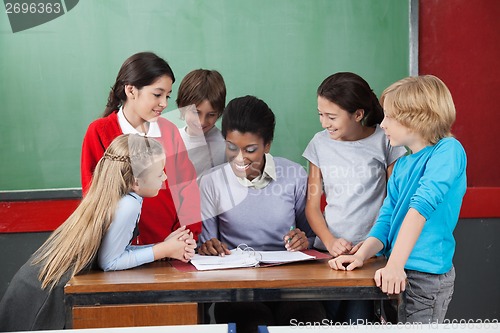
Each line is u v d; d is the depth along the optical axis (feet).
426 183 5.77
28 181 9.00
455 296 9.64
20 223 8.99
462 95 9.33
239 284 5.58
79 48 8.90
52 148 9.00
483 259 9.59
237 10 8.99
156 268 6.23
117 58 8.95
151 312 5.59
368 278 5.63
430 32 9.22
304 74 9.10
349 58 9.10
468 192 9.41
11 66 8.87
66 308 5.59
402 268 5.59
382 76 9.14
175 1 8.93
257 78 9.09
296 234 6.91
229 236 7.16
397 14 9.07
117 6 8.89
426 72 9.27
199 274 5.88
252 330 6.39
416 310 6.00
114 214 6.11
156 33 8.96
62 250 6.15
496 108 9.37
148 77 7.36
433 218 5.95
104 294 5.58
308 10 9.02
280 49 9.06
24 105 8.92
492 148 9.43
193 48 9.02
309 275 5.76
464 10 9.22
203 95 7.95
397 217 6.13
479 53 9.28
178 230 6.48
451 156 5.85
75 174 9.04
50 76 8.91
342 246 6.56
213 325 4.26
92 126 7.50
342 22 9.05
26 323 6.24
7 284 9.11
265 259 6.25
